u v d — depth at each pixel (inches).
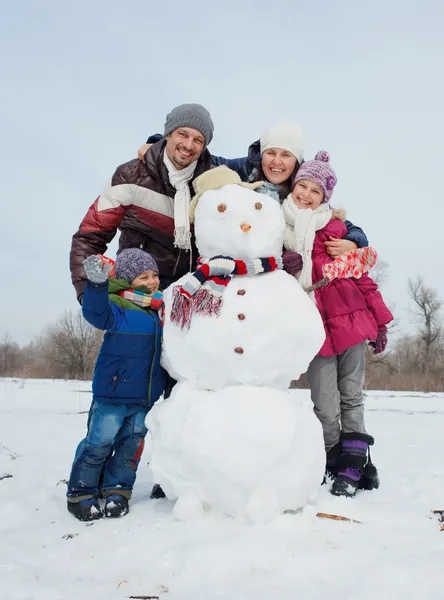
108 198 144.5
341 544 98.8
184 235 138.2
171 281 155.2
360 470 140.7
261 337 117.9
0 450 230.4
